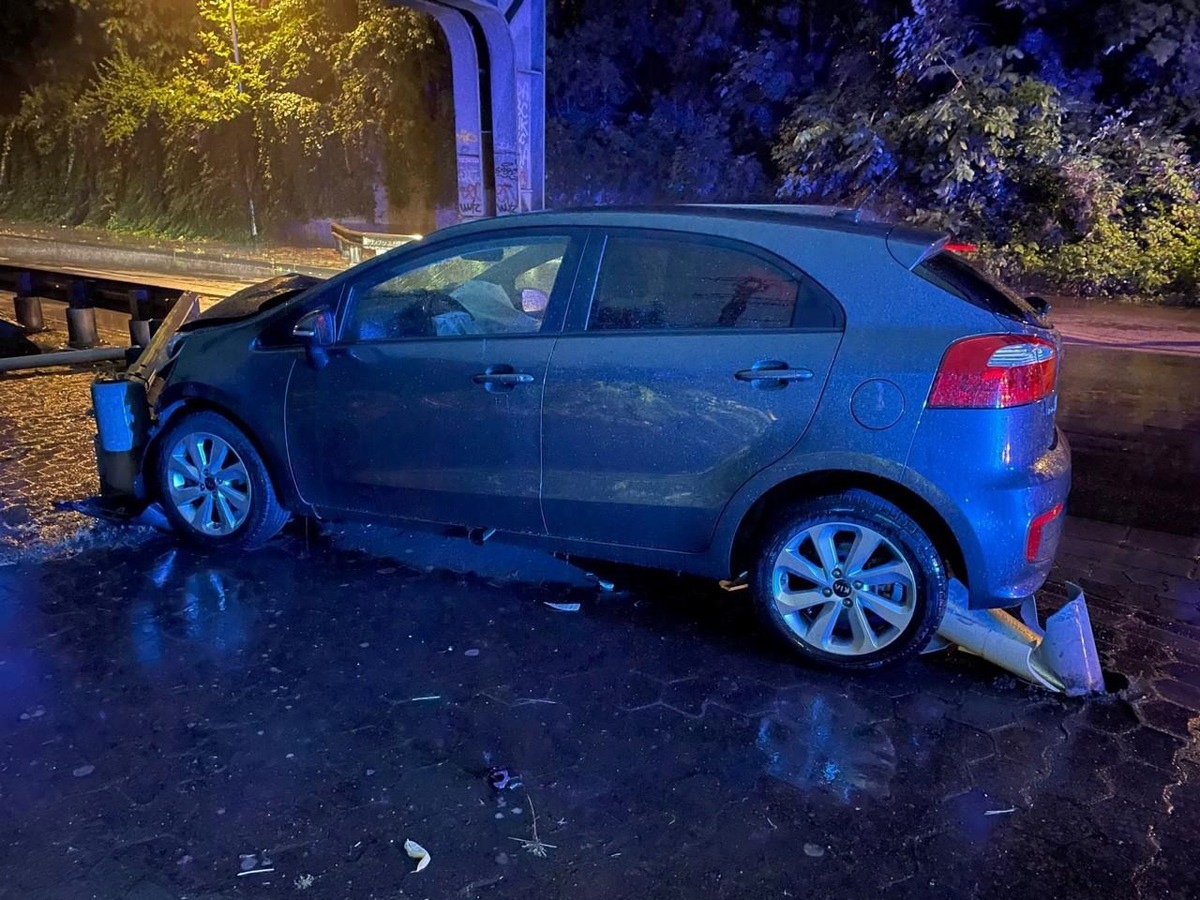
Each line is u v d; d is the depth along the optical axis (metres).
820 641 3.51
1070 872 2.55
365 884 2.46
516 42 13.19
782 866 2.56
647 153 19.20
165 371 4.99
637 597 4.12
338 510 4.29
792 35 17.78
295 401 4.18
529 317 3.94
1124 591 4.35
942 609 3.35
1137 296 14.37
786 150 16.47
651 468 3.62
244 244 23.16
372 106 20.98
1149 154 14.84
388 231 21.70
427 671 3.49
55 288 11.88
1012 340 3.21
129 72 26.19
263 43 23.72
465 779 2.89
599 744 3.07
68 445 6.08
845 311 3.35
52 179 29.42
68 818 2.68
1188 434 7.11
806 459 3.38
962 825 2.72
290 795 2.79
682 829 2.69
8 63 28.62
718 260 3.54
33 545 4.49
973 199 15.27
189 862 2.52
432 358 3.89
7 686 3.32
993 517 3.23
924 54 14.95
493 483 3.89
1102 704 3.35
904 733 3.16
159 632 3.73
